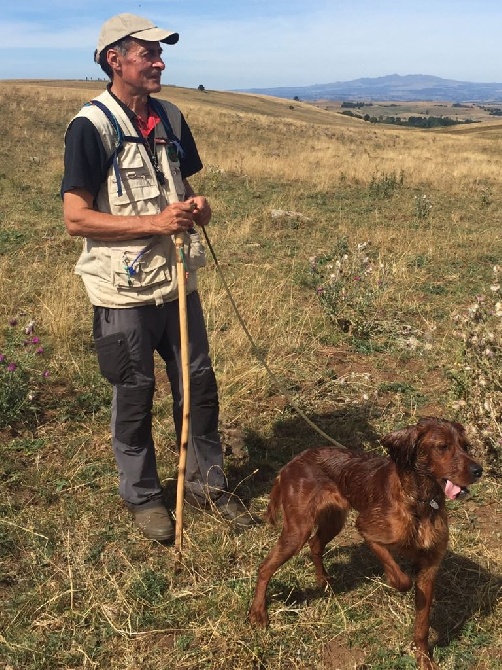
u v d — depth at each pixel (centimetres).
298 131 2583
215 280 570
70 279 555
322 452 231
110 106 238
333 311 486
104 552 256
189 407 260
